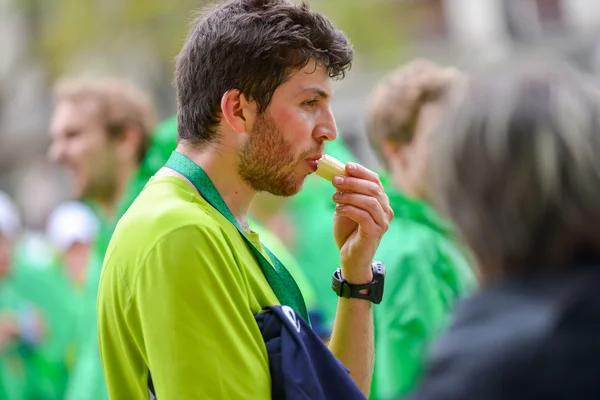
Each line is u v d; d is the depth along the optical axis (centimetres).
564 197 483
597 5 5844
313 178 1555
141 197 707
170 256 653
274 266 756
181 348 641
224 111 701
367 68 5638
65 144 1391
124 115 1382
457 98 523
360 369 773
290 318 674
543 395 471
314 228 1566
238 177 722
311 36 707
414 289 1083
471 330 494
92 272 1288
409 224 1120
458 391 480
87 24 5356
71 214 1925
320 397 652
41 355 1828
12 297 1838
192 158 724
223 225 699
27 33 6106
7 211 1903
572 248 490
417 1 6225
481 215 497
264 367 659
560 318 478
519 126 490
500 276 505
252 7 717
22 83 6153
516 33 5084
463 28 6231
